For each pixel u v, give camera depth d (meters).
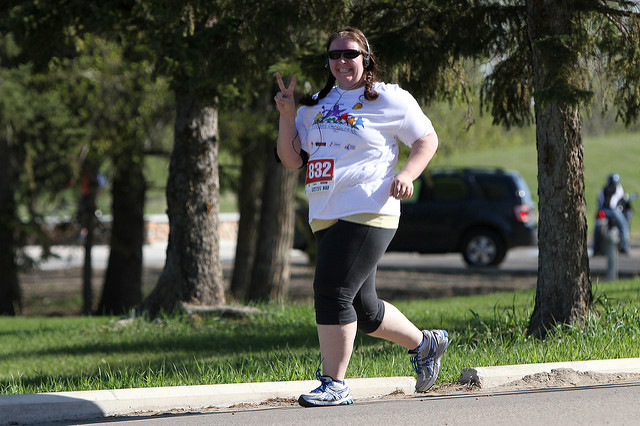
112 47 46.03
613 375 16.48
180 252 33.34
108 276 59.56
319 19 22.14
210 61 23.95
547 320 21.48
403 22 22.44
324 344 13.34
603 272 57.69
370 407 13.67
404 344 14.07
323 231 13.20
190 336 29.95
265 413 13.56
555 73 19.31
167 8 23.22
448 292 55.50
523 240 60.56
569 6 20.77
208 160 33.28
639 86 21.34
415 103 13.13
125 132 50.78
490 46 22.06
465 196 61.44
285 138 13.59
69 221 62.25
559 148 21.17
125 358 25.56
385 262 75.31
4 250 57.47
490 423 12.38
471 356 18.78
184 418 13.50
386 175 13.03
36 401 13.95
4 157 56.41
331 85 13.48
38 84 49.28
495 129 61.69
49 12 26.92
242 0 22.42
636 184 130.25
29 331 35.09
